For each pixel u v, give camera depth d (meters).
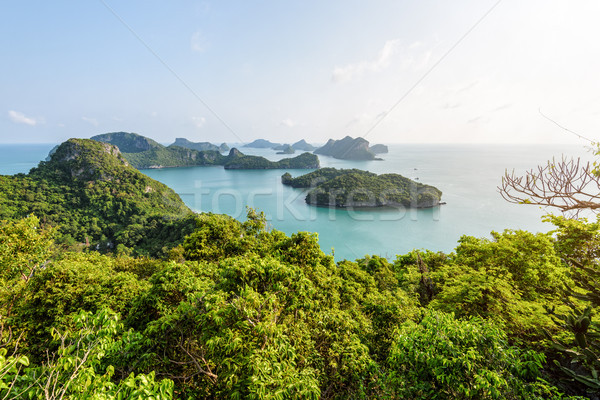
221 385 5.33
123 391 3.24
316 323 7.10
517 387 4.56
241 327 4.95
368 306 10.70
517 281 10.72
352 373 6.27
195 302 5.67
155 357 5.69
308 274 8.51
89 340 4.36
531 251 11.50
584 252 8.53
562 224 9.01
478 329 5.10
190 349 6.36
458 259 16.08
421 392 4.96
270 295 5.47
